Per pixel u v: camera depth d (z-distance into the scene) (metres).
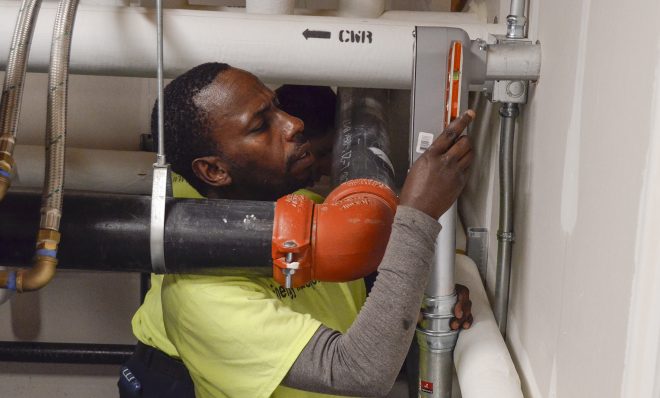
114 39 1.23
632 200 0.80
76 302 1.93
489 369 1.19
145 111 1.87
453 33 1.10
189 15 1.25
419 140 1.10
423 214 0.93
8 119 0.96
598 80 0.91
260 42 1.24
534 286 1.19
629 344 0.79
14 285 0.95
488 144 1.50
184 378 1.29
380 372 0.97
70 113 1.86
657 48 0.74
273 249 0.98
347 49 1.24
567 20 1.05
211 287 1.07
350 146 1.31
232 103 1.12
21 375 1.96
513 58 1.17
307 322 1.04
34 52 1.23
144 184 1.69
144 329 1.35
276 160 1.16
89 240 1.01
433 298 1.22
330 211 1.00
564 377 1.03
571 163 1.01
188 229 1.00
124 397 1.33
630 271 0.80
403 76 1.25
